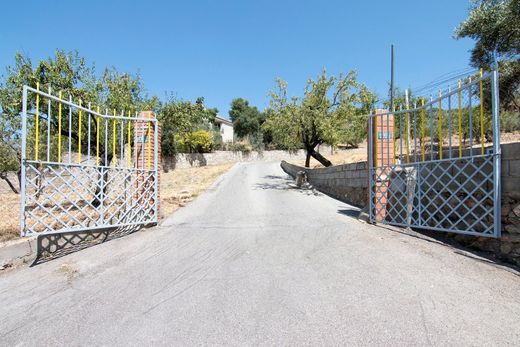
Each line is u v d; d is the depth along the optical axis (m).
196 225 7.28
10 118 10.15
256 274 4.16
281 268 4.35
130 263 4.76
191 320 3.00
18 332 2.90
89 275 4.30
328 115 16.09
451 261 4.38
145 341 2.67
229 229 6.84
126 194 6.50
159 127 7.59
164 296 3.57
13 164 15.34
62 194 5.36
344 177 11.91
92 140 9.96
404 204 6.45
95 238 5.96
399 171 6.51
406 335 2.65
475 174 4.88
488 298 3.27
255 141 49.28
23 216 4.79
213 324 2.91
